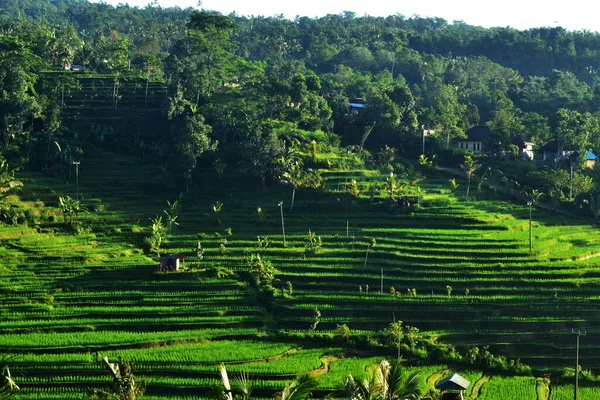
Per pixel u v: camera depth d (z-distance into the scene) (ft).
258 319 358.64
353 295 379.96
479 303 371.35
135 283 384.68
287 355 330.75
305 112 596.70
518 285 390.21
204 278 391.45
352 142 611.06
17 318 345.31
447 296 378.73
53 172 501.97
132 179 514.68
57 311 354.54
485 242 434.30
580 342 351.05
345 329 344.49
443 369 328.29
